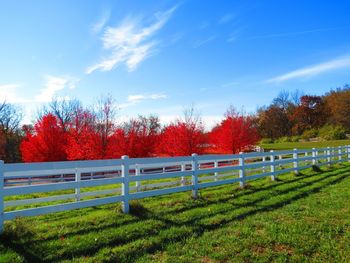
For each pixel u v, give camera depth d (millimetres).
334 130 70875
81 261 5035
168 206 8594
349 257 5230
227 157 11344
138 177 8055
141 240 6020
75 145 27000
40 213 6129
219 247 5742
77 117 31766
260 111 93938
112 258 5219
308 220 7367
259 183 12922
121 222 7000
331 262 5074
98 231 6379
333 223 7082
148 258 5289
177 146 29391
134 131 29578
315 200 9508
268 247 5746
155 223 7035
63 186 6547
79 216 7758
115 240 5992
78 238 5934
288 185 12258
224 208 8547
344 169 18031
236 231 6602
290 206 8758
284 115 92625
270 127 91250
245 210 8344
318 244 5824
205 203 9133
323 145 57000
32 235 5957
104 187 13773
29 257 5078
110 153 27234
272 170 13859
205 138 31938
